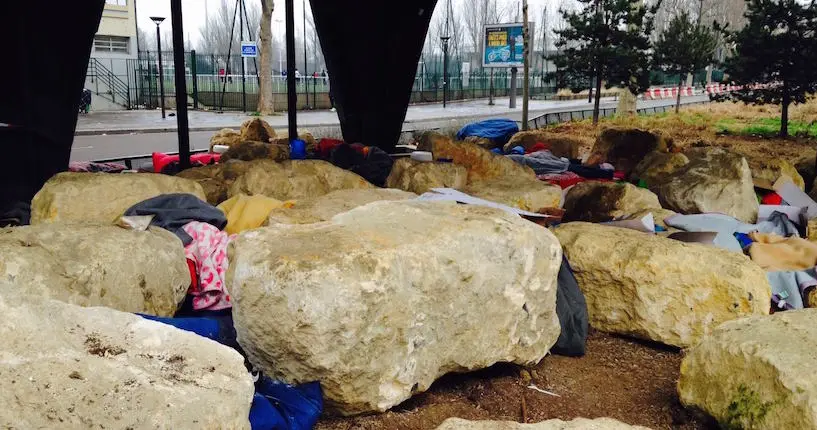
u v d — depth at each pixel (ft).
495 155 32.94
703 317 16.96
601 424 11.19
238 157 34.45
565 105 128.26
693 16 177.78
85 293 14.43
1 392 7.80
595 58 65.21
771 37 61.36
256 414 11.58
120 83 118.21
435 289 13.14
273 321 12.15
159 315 16.01
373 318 12.21
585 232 18.79
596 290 18.13
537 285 14.90
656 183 32.89
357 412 12.88
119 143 67.15
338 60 45.29
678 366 16.70
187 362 9.82
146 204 19.08
